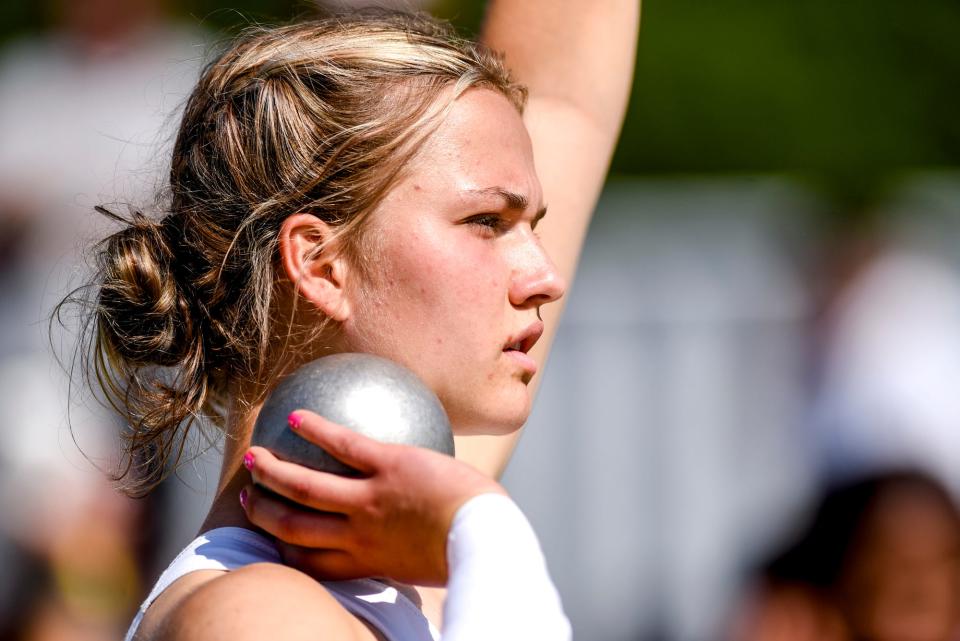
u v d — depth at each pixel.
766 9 33.75
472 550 6.17
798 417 21.69
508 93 8.09
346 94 7.78
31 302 18.80
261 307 7.75
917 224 24.89
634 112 32.66
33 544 16.81
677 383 21.70
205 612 6.48
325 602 6.60
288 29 8.35
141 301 8.17
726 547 21.25
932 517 12.90
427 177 7.62
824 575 13.19
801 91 32.97
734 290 22.31
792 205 24.25
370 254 7.60
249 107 8.02
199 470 17.17
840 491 13.32
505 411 7.65
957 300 22.75
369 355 6.95
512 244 7.77
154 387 8.44
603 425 21.47
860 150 32.34
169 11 23.05
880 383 21.44
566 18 10.38
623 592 21.17
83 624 16.81
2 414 17.31
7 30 26.62
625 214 23.17
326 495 6.54
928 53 33.22
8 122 20.91
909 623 12.91
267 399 6.89
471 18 25.41
